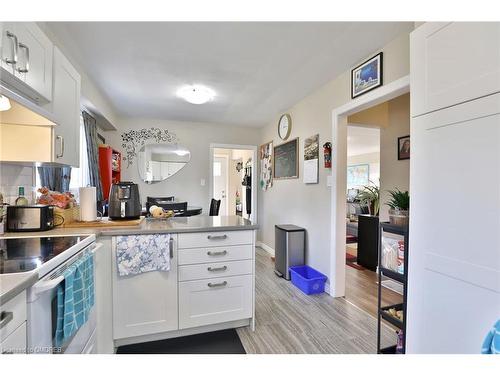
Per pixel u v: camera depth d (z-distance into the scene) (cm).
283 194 387
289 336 192
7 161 146
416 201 125
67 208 182
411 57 129
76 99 185
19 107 123
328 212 274
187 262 182
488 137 95
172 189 450
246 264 197
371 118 318
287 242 312
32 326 83
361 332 198
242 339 188
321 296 266
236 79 270
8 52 109
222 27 179
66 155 169
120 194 198
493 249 93
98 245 148
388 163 296
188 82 277
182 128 454
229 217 242
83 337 129
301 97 325
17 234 148
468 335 102
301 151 333
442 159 112
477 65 98
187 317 183
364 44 201
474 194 99
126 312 169
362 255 369
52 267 97
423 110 121
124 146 423
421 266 123
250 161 590
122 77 264
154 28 180
